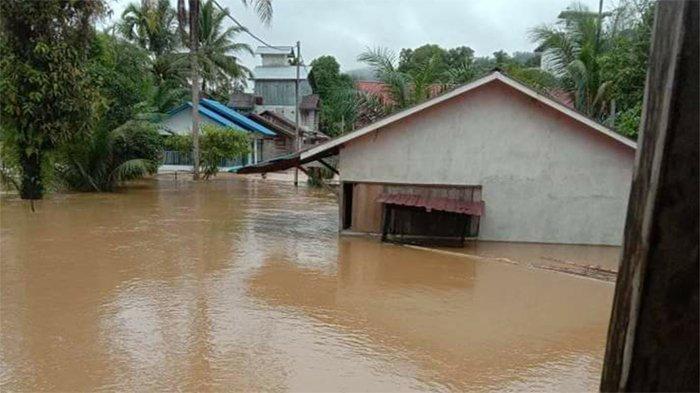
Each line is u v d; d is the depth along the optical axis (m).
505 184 10.45
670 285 0.67
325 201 16.75
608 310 6.05
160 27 30.48
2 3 12.40
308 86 42.53
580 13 16.34
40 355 4.45
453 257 8.90
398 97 17.06
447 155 10.54
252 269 7.67
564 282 7.31
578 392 4.05
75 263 7.65
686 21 0.63
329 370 4.30
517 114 10.27
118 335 4.93
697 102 0.63
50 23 13.09
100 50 17.55
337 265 8.11
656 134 0.67
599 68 15.18
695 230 0.65
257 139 30.62
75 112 13.71
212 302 6.02
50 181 15.25
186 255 8.43
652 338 0.69
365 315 5.72
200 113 26.83
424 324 5.48
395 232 10.69
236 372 4.22
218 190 19.38
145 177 22.81
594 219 10.23
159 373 4.16
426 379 4.20
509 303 6.28
